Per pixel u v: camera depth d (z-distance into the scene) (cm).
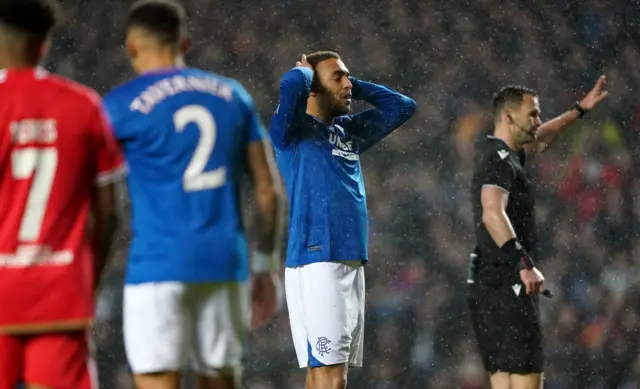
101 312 3653
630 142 4419
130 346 1225
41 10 1191
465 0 4553
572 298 4075
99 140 1186
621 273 4156
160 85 1234
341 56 4444
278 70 4362
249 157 1277
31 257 1141
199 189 1220
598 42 4606
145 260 1212
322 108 2041
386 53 4481
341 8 4459
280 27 4400
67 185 1160
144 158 1219
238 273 1238
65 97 1173
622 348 3988
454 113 4419
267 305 1277
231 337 1246
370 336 3862
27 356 1153
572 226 4200
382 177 4212
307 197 1997
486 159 2111
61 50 4269
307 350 2002
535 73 4538
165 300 1203
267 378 3678
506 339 2072
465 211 4194
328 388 1992
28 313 1138
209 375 1248
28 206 1145
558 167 4262
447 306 3975
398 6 4522
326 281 1980
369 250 4078
